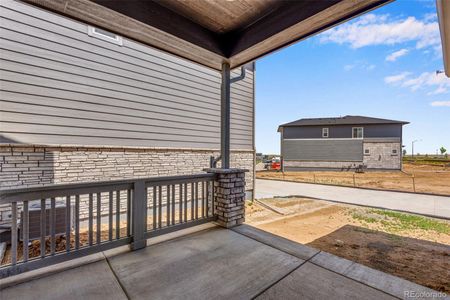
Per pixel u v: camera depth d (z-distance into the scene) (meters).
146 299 1.81
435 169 21.48
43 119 4.04
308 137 21.11
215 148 6.76
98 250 2.50
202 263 2.41
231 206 3.64
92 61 4.60
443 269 2.86
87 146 4.49
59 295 1.84
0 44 3.67
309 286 2.00
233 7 2.75
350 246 3.67
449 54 2.92
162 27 2.71
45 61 4.08
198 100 6.40
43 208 2.19
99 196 2.52
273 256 2.58
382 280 2.10
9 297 1.80
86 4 2.23
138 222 2.77
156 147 5.51
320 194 9.12
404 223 5.10
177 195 6.03
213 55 3.44
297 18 2.56
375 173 18.48
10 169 3.72
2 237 3.49
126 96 5.06
